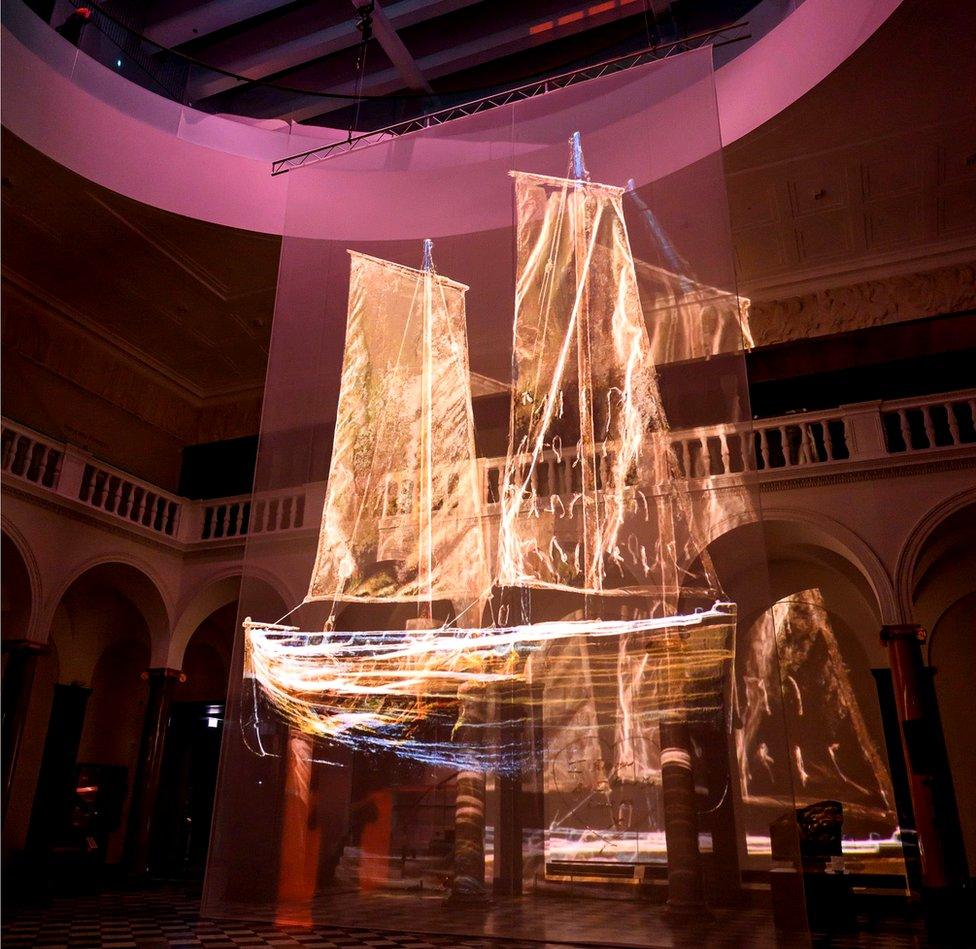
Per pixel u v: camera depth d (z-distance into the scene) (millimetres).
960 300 10883
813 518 8625
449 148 10562
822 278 11672
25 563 9438
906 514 8312
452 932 5730
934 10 7762
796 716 10305
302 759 7391
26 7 9484
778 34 9344
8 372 11898
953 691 9672
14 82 9172
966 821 9211
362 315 9430
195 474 14812
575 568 7848
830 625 10523
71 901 8664
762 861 5715
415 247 9930
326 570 8531
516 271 8891
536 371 8539
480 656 7898
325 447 8930
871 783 9773
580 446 7961
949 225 10875
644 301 7883
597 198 8562
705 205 7715
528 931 5648
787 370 11547
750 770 6133
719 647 6836
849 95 8820
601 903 6160
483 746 7426
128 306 12719
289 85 13070
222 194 10898
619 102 8758
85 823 11875
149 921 6973
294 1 11680
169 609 11328
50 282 12141
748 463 6660
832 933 6961
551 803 7168
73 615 12352
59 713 11922
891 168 9914
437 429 8969
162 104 11000
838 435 10961
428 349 9352
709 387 7199
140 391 14211
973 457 8250
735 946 5219
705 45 8258
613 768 7039
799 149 9625
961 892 6883
